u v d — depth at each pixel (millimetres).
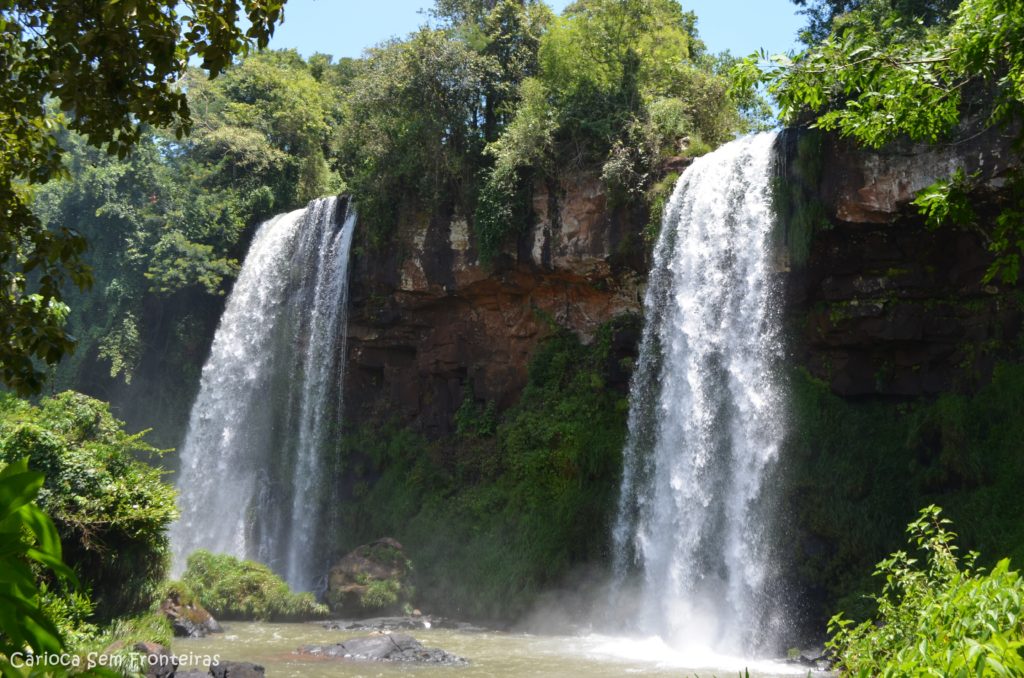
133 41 7262
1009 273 8938
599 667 16719
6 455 14773
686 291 23109
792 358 22172
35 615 2318
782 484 20828
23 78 8062
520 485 25609
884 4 22641
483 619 23359
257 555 30875
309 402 31594
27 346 7840
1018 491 18109
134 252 36250
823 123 9508
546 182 26625
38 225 8578
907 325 20953
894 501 19734
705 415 22219
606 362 26172
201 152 39469
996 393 19594
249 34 7855
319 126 40469
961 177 8977
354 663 16375
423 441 29422
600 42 27078
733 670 16688
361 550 25109
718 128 27484
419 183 28828
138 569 16047
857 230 20781
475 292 28469
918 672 4309
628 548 23266
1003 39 7820
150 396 37562
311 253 32906
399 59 30031
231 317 34562
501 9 31156
